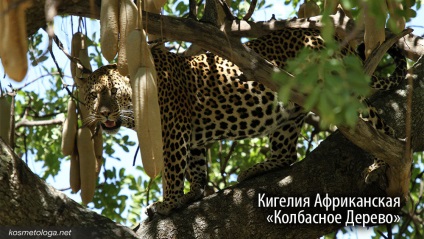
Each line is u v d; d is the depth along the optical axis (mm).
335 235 12867
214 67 11633
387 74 16547
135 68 6348
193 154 12062
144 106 6258
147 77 6312
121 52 6516
